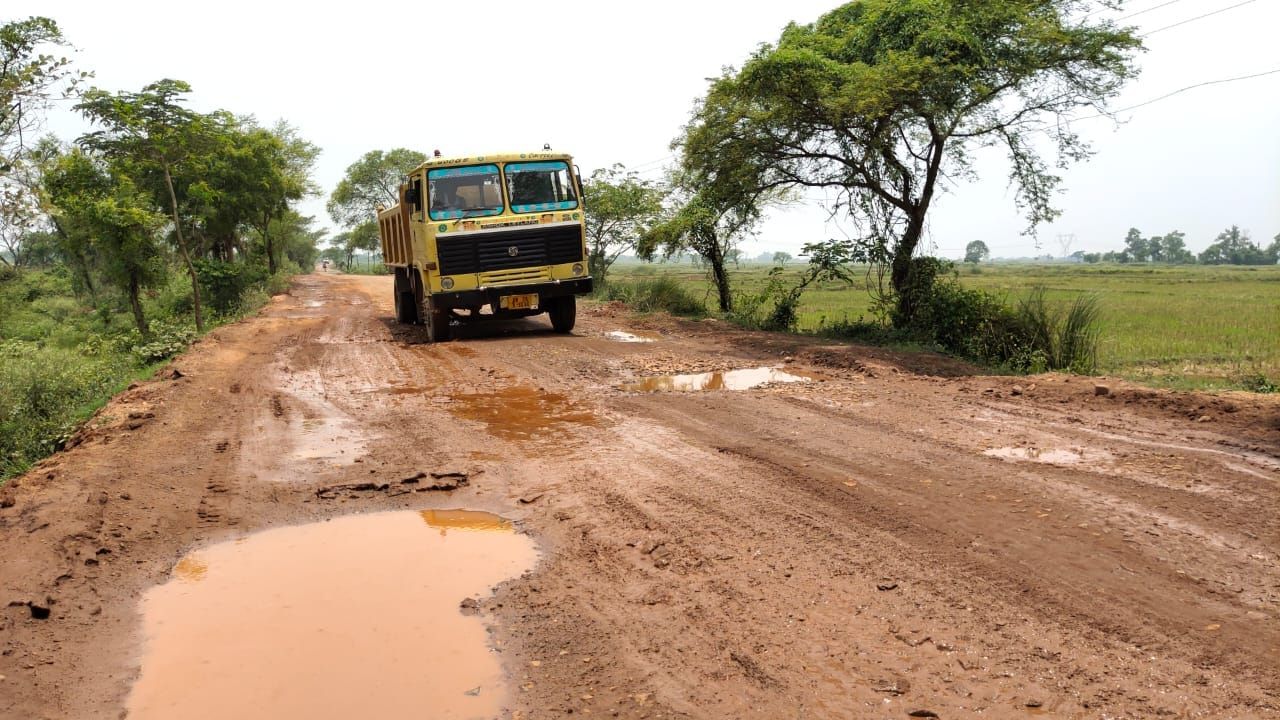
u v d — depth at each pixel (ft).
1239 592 13.39
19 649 13.30
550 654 12.90
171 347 52.31
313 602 15.07
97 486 21.53
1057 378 31.45
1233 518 16.38
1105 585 13.91
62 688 12.27
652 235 66.03
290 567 16.74
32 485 22.26
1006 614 13.16
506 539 17.93
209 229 109.09
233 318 80.23
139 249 74.23
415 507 20.13
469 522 19.02
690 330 55.26
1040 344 38.01
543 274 49.93
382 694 11.94
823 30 54.24
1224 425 23.36
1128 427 24.04
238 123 114.32
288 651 13.30
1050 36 40.75
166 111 85.71
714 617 13.66
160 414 30.50
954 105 43.47
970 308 41.65
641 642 13.04
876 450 22.67
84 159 75.05
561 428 27.22
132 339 62.80
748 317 60.64
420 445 25.45
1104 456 21.17
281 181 124.98
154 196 91.40
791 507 18.43
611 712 11.18
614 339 50.67
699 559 15.99
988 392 30.07
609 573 15.75
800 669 11.94
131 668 12.87
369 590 15.55
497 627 13.91
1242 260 375.86
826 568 15.23
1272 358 40.93
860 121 44.96
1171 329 55.62
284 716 11.47
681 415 28.19
